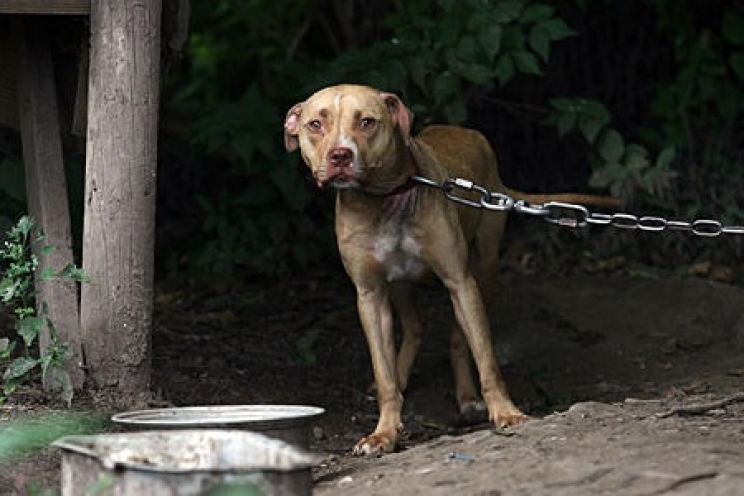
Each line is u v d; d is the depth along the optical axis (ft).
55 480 26.43
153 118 31.32
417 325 36.96
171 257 49.42
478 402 36.58
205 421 25.07
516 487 23.59
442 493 23.90
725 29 49.47
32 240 32.73
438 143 35.27
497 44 43.62
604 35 51.26
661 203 48.34
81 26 33.42
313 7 52.90
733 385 37.17
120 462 21.59
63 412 30.17
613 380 39.96
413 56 43.93
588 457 24.82
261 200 47.91
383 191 31.81
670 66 51.39
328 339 43.57
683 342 42.70
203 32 57.36
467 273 33.27
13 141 41.57
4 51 34.35
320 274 48.85
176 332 43.06
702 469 23.21
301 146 31.19
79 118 33.78
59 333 31.27
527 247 49.34
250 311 45.80
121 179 31.01
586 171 50.75
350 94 30.53
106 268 31.12
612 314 44.39
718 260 48.39
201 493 21.52
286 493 22.08
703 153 50.14
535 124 51.08
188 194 51.44
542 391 38.91
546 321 43.93
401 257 32.78
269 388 38.55
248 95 46.37
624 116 51.34
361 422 36.11
